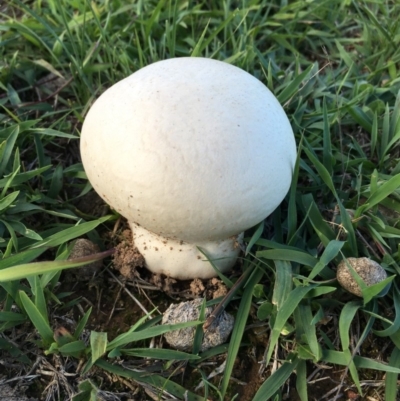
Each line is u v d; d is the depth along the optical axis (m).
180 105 0.17
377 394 0.19
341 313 0.19
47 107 0.27
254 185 0.17
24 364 0.19
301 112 0.26
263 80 0.28
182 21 0.30
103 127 0.18
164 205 0.17
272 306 0.19
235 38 0.30
